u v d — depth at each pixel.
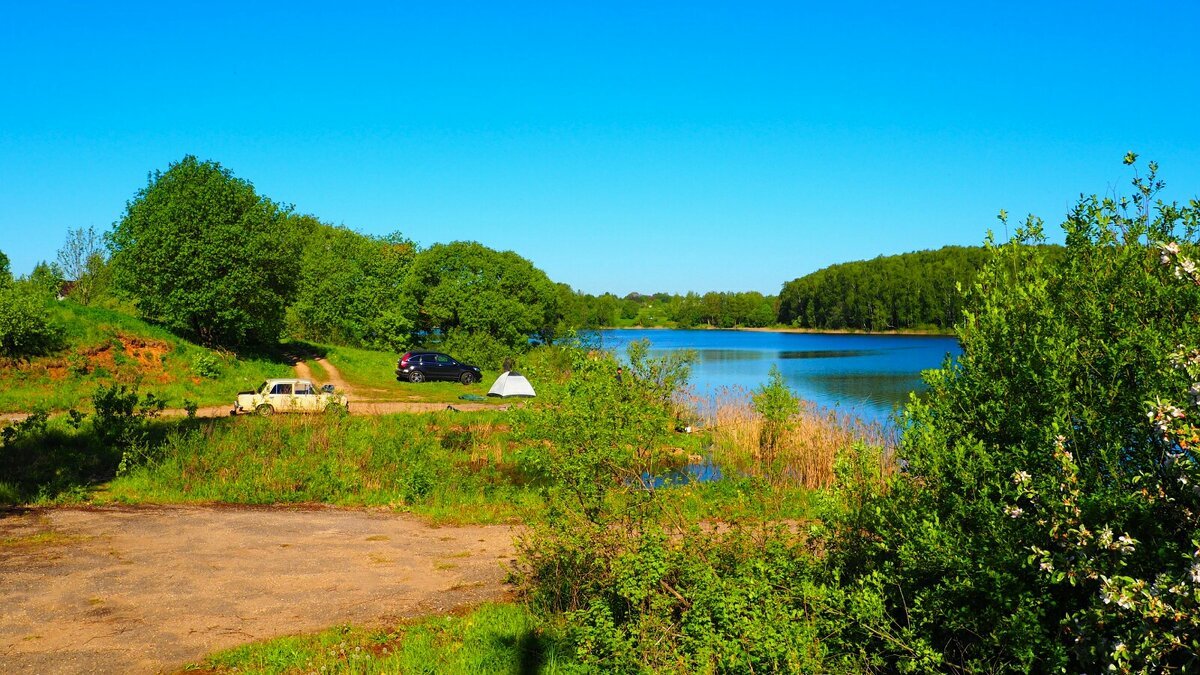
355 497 16.44
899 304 127.00
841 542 6.83
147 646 7.74
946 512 5.71
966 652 5.71
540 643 7.76
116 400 20.30
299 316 56.91
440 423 24.36
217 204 37.31
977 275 6.10
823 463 19.09
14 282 35.47
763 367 62.25
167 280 36.09
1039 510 4.77
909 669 5.41
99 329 32.53
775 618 5.82
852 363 66.75
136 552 11.36
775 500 13.31
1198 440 3.94
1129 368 4.95
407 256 62.59
